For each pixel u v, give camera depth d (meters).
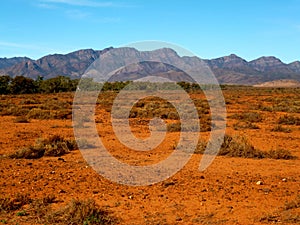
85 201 8.30
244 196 9.46
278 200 9.17
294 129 23.44
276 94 77.31
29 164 12.91
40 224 7.60
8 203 8.55
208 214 8.18
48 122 26.16
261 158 14.36
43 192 9.77
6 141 17.78
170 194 9.64
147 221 7.79
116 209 8.52
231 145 15.23
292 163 13.43
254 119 28.05
